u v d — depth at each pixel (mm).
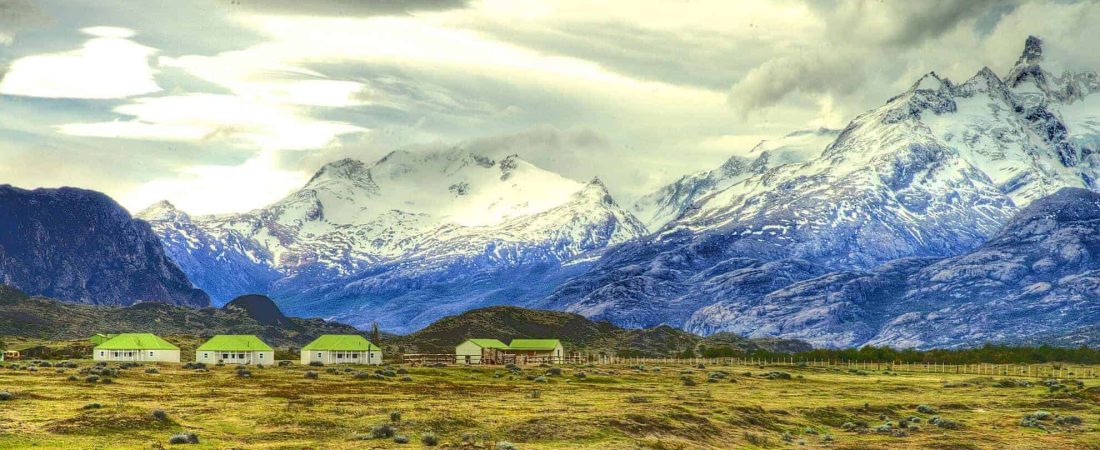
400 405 153875
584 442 131000
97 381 188000
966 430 164625
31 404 140500
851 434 160500
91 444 112000
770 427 161125
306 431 126312
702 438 144125
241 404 150500
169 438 115938
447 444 122062
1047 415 180375
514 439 131125
